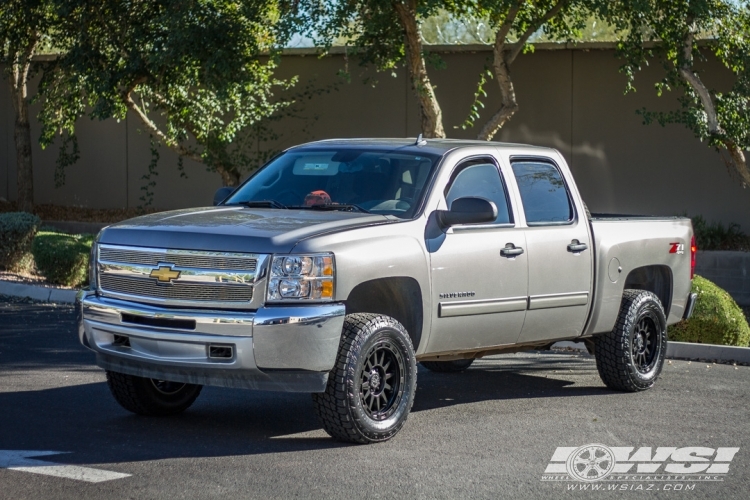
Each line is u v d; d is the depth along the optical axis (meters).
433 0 13.04
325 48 14.33
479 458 6.36
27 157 21.23
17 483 5.59
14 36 18.17
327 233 6.42
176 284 6.41
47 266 14.83
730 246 16.45
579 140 18.05
